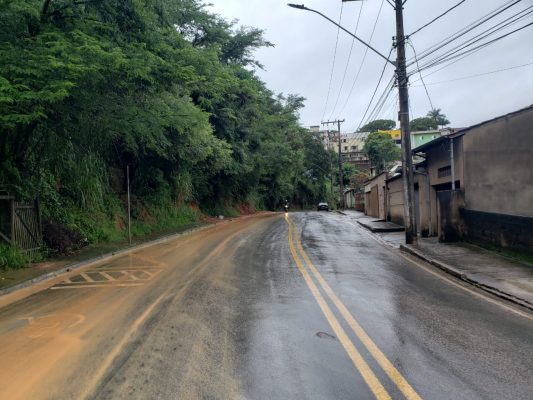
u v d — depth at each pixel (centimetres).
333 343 555
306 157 7794
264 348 538
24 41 1078
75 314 717
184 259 1332
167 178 2867
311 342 559
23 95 921
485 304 764
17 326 662
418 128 7744
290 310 713
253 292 848
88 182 1853
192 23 3061
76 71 988
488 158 1383
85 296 855
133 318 679
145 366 487
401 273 1065
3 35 1048
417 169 2042
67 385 444
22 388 439
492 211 1365
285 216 4125
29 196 1392
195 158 2523
